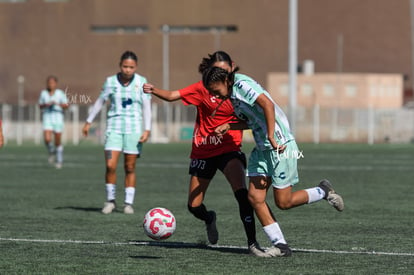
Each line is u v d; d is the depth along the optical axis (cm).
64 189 4847
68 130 16588
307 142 14388
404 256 2459
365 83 19500
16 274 2170
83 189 4850
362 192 4631
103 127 13975
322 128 15475
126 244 2697
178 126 15350
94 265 2295
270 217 2441
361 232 3014
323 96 19850
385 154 9206
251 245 2472
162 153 9419
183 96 2586
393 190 4756
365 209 3784
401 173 6119
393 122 15312
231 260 2378
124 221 3344
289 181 2395
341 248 2625
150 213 2439
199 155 2608
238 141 2608
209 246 2667
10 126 17012
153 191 4712
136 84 3625
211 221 2662
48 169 6625
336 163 7381
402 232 3017
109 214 3603
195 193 2625
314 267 2266
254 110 2347
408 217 3481
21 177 5775
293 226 3189
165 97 2581
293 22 11900
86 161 7812
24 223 3269
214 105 2569
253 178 2406
